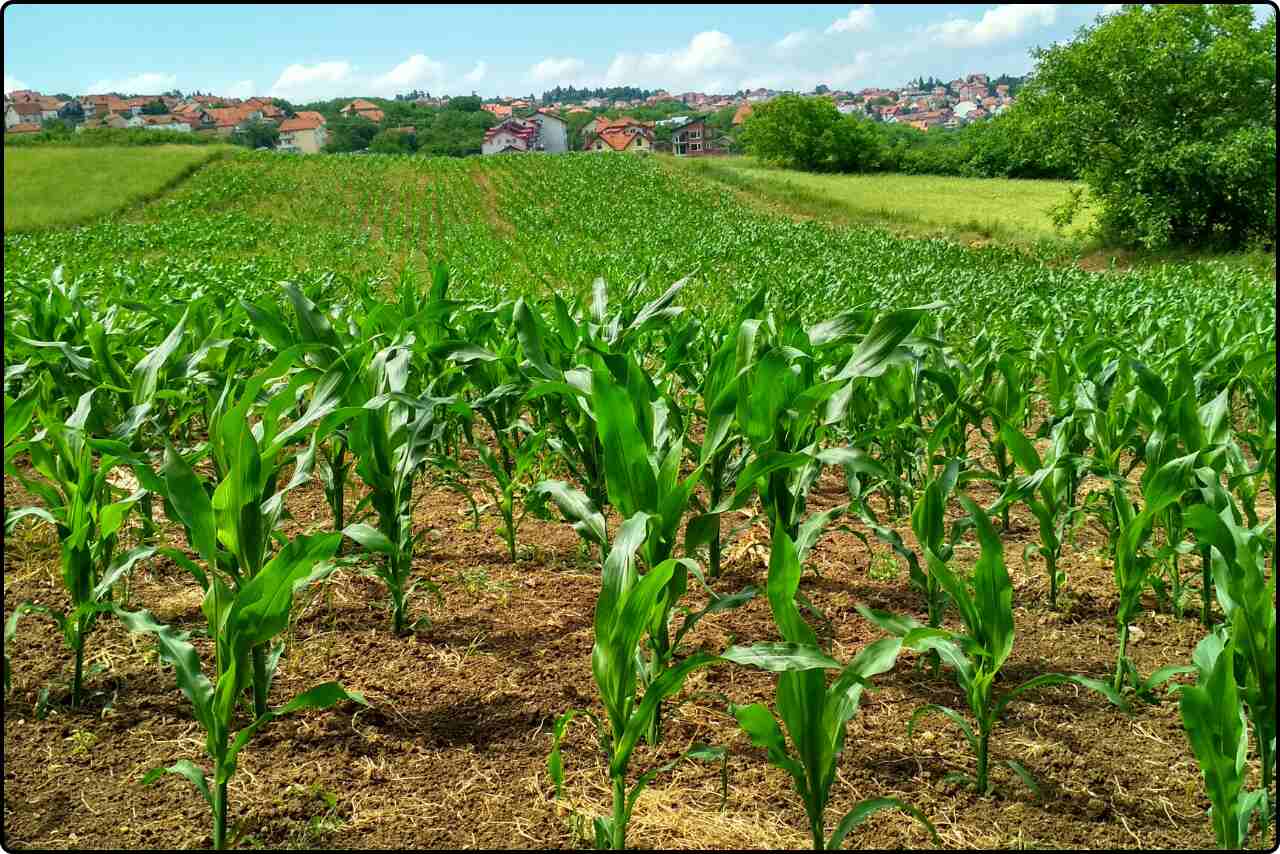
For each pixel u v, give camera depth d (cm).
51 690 321
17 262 1962
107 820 257
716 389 391
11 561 432
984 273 1962
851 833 256
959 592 266
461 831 257
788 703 218
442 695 324
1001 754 293
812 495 555
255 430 335
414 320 461
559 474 571
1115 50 2584
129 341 617
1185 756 293
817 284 1595
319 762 285
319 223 3400
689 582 423
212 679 326
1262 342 671
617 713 233
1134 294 1338
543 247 2588
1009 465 506
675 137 12950
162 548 296
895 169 6962
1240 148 2391
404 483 366
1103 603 404
